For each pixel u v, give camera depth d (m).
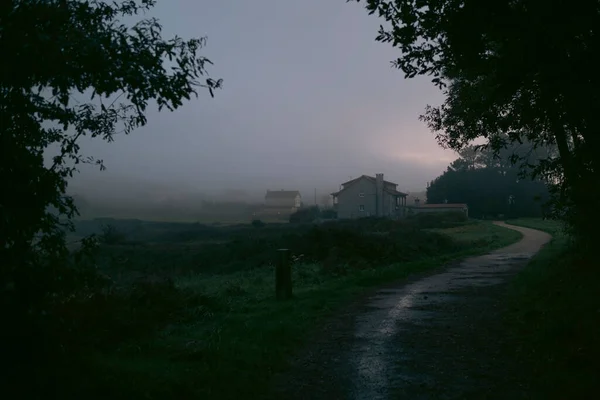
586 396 5.24
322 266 21.16
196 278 25.34
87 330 6.76
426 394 5.76
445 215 74.94
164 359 6.68
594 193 9.88
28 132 4.88
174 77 4.89
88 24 4.94
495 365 6.66
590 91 6.79
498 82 7.78
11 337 4.74
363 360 7.20
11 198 4.50
